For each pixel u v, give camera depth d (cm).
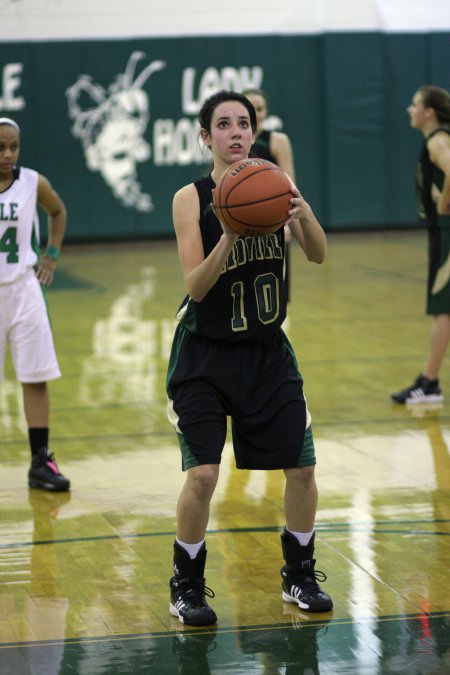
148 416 1161
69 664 582
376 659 584
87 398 1241
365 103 2705
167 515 841
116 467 977
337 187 2728
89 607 663
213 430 621
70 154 2586
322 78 2689
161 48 2605
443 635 614
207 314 623
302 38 2677
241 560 740
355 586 690
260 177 588
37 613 654
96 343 1552
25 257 905
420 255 2409
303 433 632
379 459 988
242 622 638
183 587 645
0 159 883
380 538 780
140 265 2341
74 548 770
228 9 2642
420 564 728
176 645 606
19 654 595
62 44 2545
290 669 574
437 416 1144
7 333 914
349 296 1928
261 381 630
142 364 1415
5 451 1033
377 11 2692
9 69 2519
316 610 648
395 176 2761
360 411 1167
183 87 2633
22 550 766
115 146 2611
